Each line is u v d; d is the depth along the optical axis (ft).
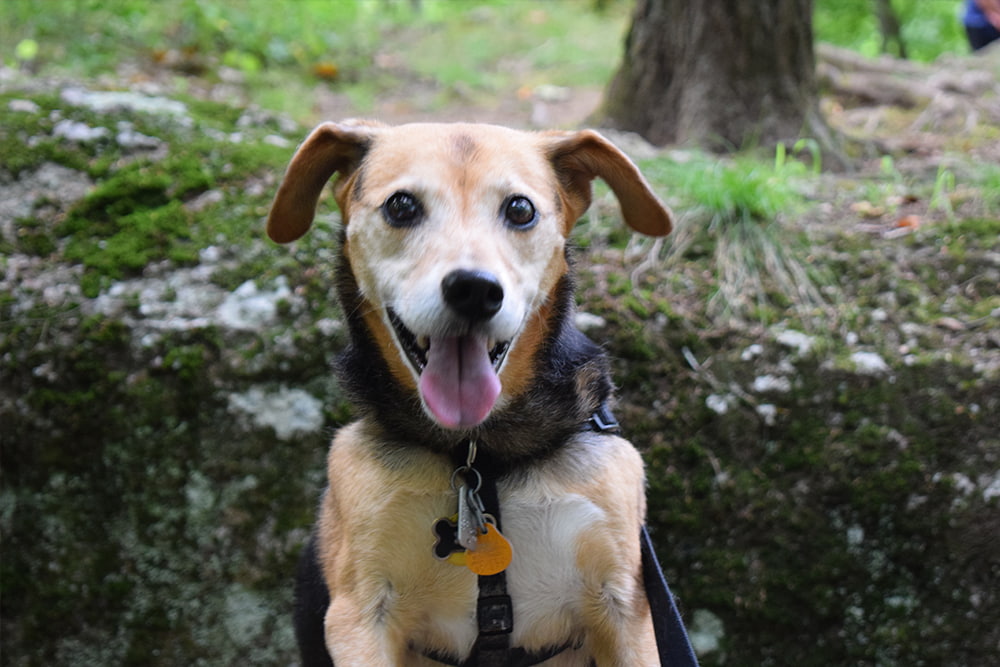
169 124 4.08
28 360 3.53
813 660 3.36
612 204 4.04
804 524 3.38
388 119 6.72
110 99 4.11
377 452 2.69
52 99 4.08
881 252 3.76
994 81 6.45
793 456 3.41
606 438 2.76
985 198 3.98
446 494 2.64
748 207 3.87
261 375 3.52
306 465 3.51
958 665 3.29
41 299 3.61
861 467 3.36
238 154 4.01
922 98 6.28
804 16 4.91
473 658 2.77
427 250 2.54
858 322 3.54
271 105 6.50
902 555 3.34
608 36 9.70
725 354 3.53
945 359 3.41
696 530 3.42
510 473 2.66
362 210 2.68
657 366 3.53
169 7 7.42
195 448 3.51
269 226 2.91
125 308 3.59
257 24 7.79
